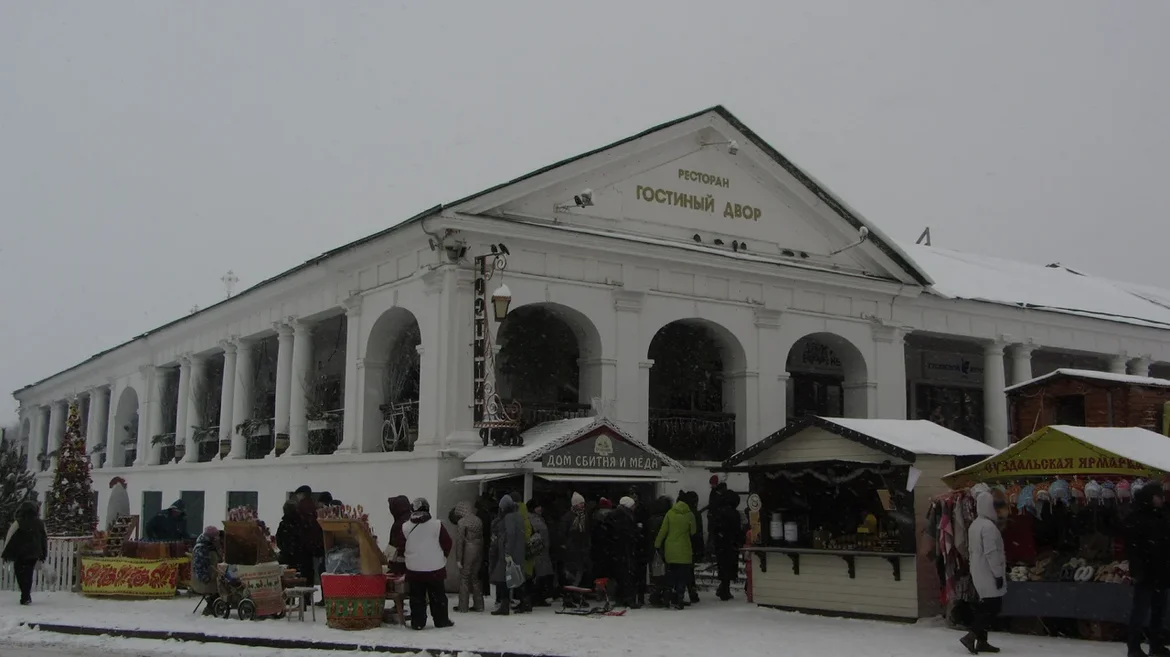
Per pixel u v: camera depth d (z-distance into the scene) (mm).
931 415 29891
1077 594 13023
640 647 12211
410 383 22797
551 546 16984
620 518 16562
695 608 16656
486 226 20266
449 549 13938
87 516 22641
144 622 14266
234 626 13820
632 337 21984
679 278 22922
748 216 24141
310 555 16906
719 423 23391
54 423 47156
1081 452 13188
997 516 12289
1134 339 30609
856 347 25375
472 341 20016
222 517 28312
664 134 22797
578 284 21469
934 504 14312
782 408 23891
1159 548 11086
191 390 32625
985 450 15914
